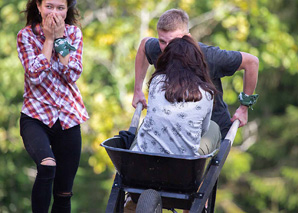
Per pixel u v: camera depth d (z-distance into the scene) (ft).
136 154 27.53
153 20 85.71
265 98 131.85
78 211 109.91
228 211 116.98
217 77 35.65
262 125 129.18
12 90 86.07
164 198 29.40
